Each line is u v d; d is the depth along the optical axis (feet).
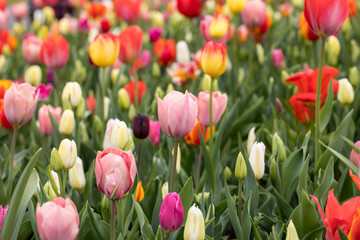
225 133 11.85
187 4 17.07
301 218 6.97
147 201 8.51
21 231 7.79
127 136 7.70
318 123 8.70
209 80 11.94
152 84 15.11
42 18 28.14
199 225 5.91
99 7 22.56
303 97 9.96
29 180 6.52
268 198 8.46
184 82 14.37
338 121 10.61
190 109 6.61
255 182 8.01
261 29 17.08
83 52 18.44
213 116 8.82
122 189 5.98
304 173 7.80
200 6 17.24
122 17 18.01
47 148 10.91
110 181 5.86
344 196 8.78
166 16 27.09
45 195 7.27
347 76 14.57
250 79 15.62
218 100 8.77
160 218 6.13
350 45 16.19
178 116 6.60
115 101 11.76
